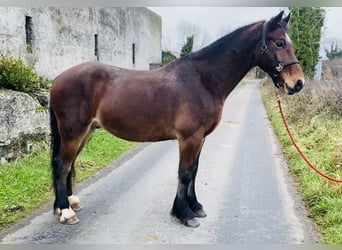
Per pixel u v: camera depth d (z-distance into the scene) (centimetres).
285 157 705
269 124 1122
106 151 730
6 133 564
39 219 412
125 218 420
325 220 402
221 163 657
